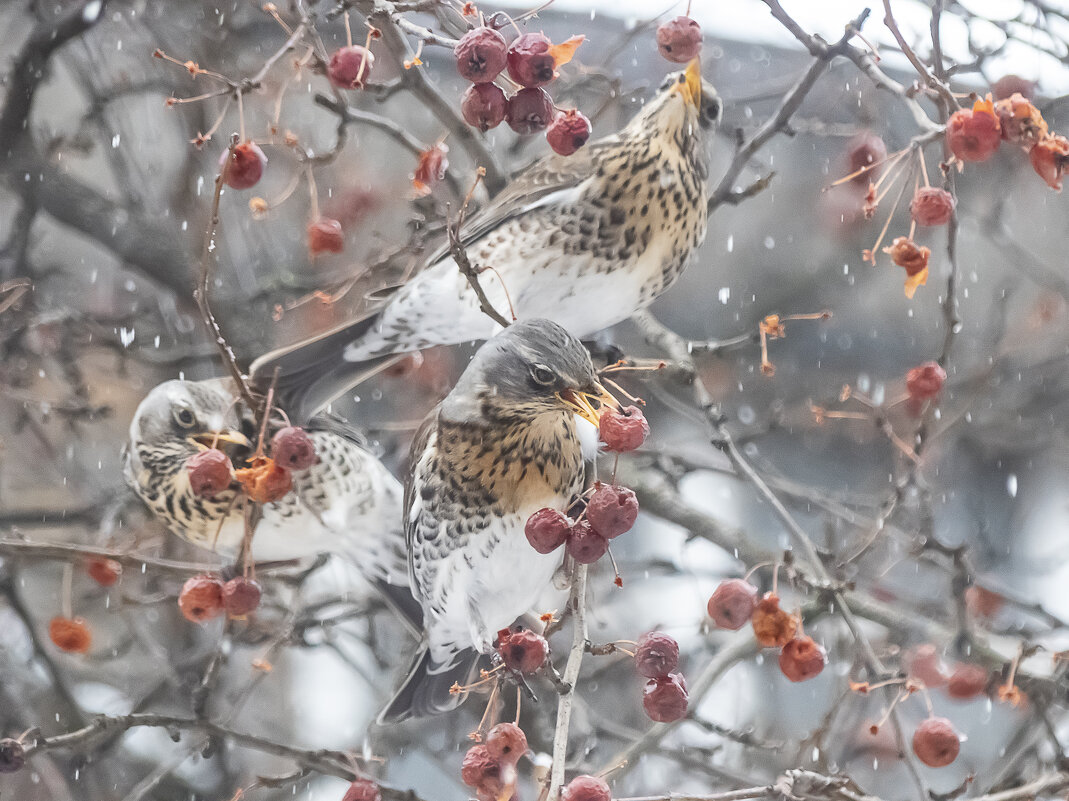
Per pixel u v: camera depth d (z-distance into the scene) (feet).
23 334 36.19
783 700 47.70
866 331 59.82
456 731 37.73
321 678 48.49
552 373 22.58
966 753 48.14
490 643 25.29
